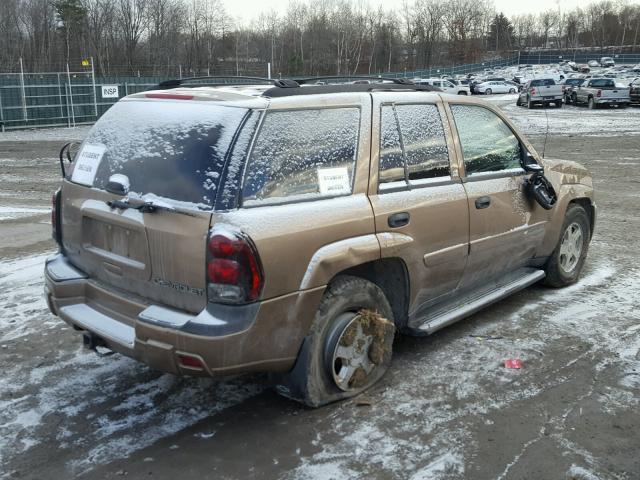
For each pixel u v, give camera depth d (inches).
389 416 154.3
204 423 152.8
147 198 141.8
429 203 172.6
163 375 177.9
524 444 142.6
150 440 145.9
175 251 137.3
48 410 159.0
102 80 1248.2
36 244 323.6
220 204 133.3
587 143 813.2
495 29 5413.4
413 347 194.1
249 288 132.0
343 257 147.8
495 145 205.8
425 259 172.7
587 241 257.1
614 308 226.4
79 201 162.4
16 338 203.3
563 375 175.3
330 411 156.6
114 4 2684.5
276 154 143.0
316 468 134.6
